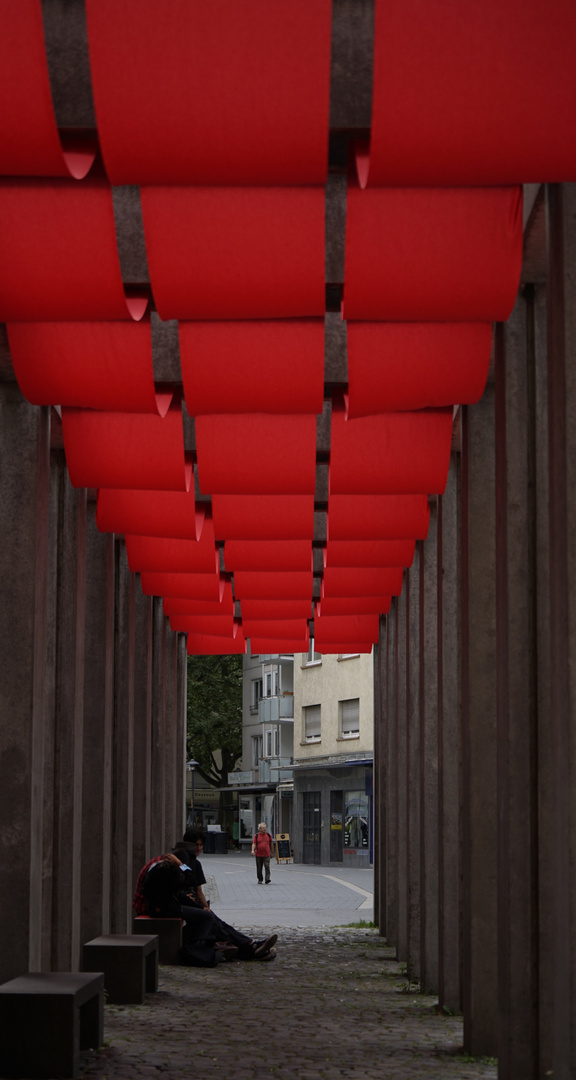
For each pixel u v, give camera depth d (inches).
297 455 374.3
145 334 300.7
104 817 507.2
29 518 358.9
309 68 197.0
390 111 202.4
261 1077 288.7
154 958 458.3
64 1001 282.8
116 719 584.4
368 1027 380.8
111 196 246.4
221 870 1792.6
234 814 2669.8
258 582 581.9
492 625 352.8
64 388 308.5
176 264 246.4
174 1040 343.9
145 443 369.1
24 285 256.5
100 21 195.3
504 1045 291.9
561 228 229.0
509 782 295.4
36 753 352.5
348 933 768.3
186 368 300.5
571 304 227.1
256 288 250.1
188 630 747.4
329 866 1948.8
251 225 241.8
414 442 374.0
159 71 197.3
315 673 1991.9
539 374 302.4
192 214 241.3
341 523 446.6
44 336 302.7
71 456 370.6
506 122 202.4
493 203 246.4
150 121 201.0
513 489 301.9
